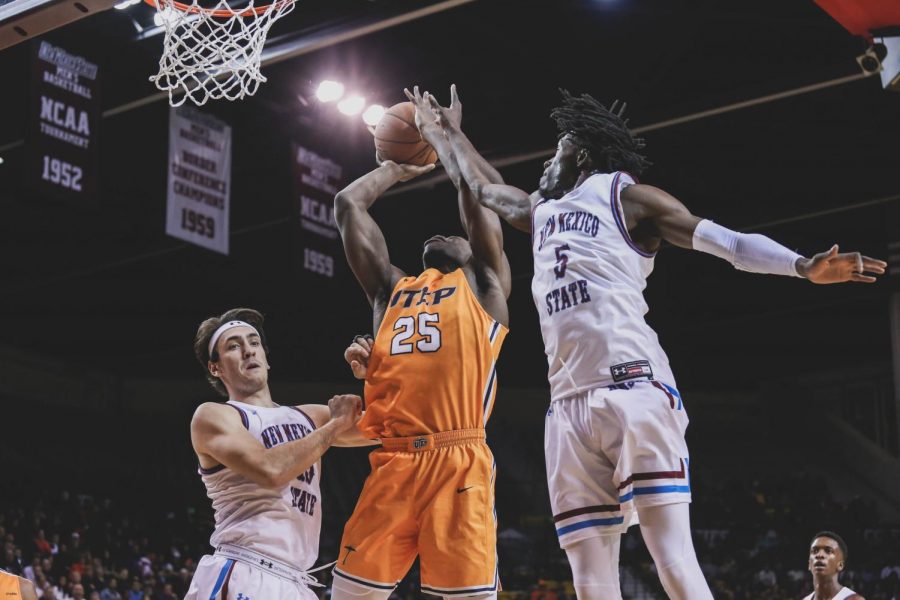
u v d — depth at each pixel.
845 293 20.95
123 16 13.34
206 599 4.21
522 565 21.59
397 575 4.34
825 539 7.75
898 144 16.33
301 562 4.41
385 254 4.96
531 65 15.28
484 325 4.49
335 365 24.12
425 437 4.33
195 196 14.22
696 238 3.66
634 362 3.67
